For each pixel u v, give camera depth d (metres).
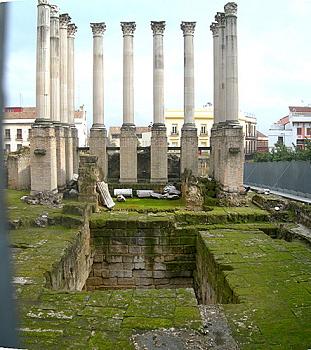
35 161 22.34
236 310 8.70
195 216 18.89
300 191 24.45
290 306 8.93
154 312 8.52
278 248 13.88
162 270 18.08
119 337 7.46
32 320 8.09
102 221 18.12
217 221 18.81
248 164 38.03
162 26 31.11
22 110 49.44
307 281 10.56
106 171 31.39
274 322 8.14
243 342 7.31
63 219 16.62
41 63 23.14
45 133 22.56
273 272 11.28
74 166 32.44
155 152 30.31
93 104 31.47
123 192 27.86
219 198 23.61
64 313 8.43
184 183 25.78
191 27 31.69
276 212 19.27
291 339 7.43
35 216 16.80
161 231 18.00
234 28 24.78
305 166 23.84
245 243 14.62
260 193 26.30
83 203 19.08
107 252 18.23
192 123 31.38
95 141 31.20
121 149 30.64
